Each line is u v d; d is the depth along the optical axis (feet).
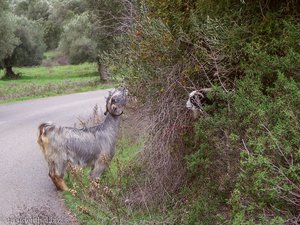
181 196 9.09
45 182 12.89
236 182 6.91
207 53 8.71
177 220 8.24
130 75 9.80
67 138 11.55
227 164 7.52
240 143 6.92
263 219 5.83
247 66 8.12
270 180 5.62
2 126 24.23
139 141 11.37
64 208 10.40
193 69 9.00
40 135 11.81
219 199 7.50
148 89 9.49
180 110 9.34
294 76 7.24
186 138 9.16
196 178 8.77
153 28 9.20
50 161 11.70
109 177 11.32
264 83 7.79
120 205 9.17
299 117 6.13
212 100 8.54
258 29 8.49
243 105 6.83
